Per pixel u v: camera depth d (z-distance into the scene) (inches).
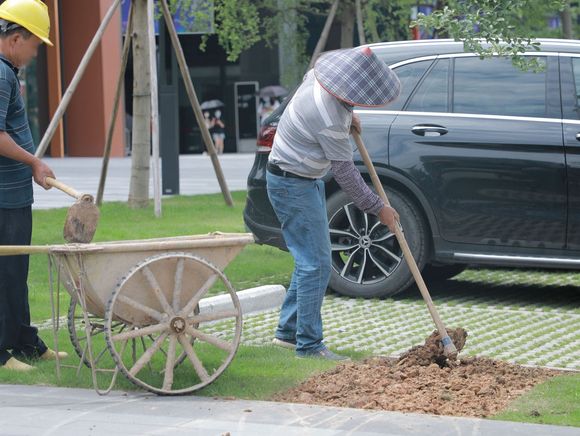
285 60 1003.3
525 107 361.4
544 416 216.4
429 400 229.9
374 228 368.8
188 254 236.2
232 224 553.0
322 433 203.8
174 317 235.9
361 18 784.9
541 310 359.3
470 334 317.4
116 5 557.6
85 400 230.1
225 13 796.6
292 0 872.3
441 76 370.6
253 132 1787.6
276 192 270.8
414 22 338.0
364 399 229.8
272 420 213.3
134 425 210.1
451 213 361.7
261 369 258.1
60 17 1478.8
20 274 263.0
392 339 308.3
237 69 1777.8
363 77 254.7
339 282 374.3
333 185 373.7
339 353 284.7
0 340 261.4
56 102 1480.1
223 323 334.0
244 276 409.4
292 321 288.7
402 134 365.7
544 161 354.0
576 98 359.6
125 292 233.9
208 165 1273.4
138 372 252.7
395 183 368.2
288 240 274.1
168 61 1024.9
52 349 279.9
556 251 355.9
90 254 230.4
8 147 253.0
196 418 215.2
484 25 329.1
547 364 275.9
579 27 952.3
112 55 1493.6
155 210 579.5
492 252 360.8
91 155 1505.9
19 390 239.8
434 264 399.5
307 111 261.7
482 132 359.9
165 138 749.3
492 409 223.5
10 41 259.6
